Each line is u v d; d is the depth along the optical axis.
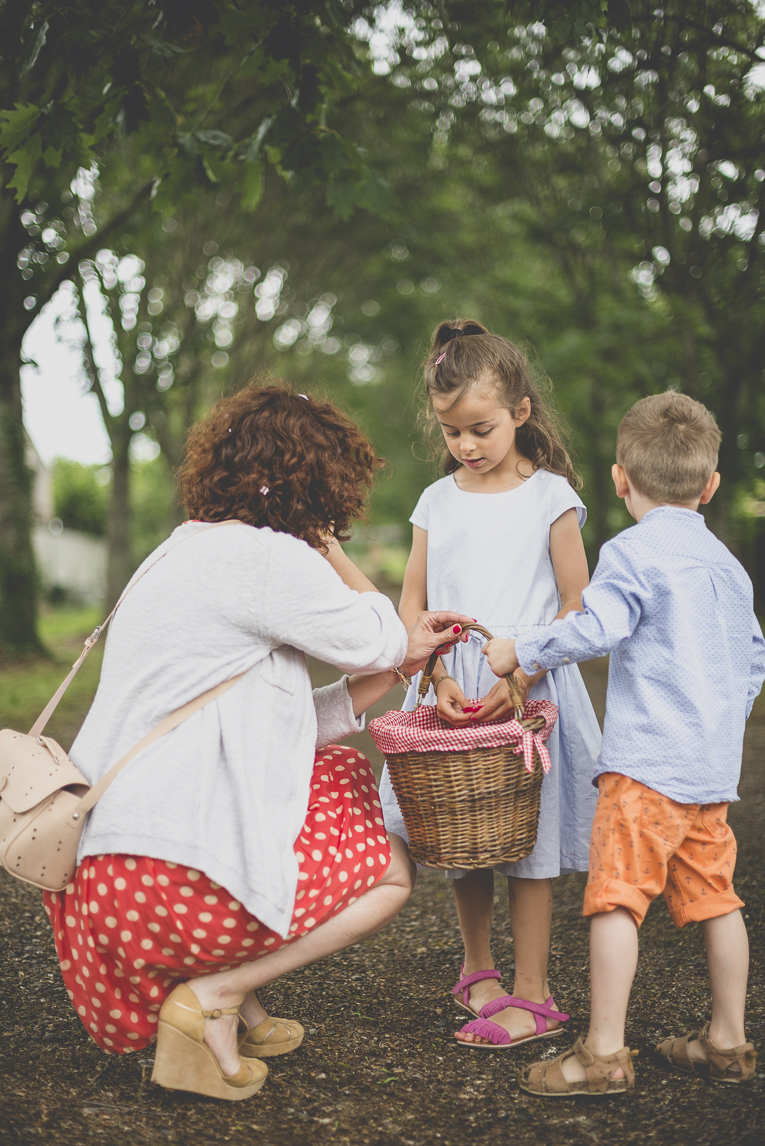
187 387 14.40
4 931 2.82
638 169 8.09
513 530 2.30
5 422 10.77
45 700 8.16
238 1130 1.68
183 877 1.65
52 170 7.13
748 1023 2.13
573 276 11.23
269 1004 2.32
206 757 1.70
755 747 5.80
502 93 8.92
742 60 5.57
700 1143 1.62
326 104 3.68
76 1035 2.10
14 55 3.61
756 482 10.74
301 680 1.86
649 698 1.92
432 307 18.42
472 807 1.89
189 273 13.26
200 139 3.81
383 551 48.31
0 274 8.02
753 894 3.07
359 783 2.00
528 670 1.96
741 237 7.50
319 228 14.40
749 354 8.82
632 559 1.96
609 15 3.05
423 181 12.70
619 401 12.20
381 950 2.77
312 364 20.67
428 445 2.68
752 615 2.04
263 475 1.90
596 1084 1.80
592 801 2.19
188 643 1.76
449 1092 1.86
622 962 1.83
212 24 3.19
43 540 25.48
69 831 1.70
